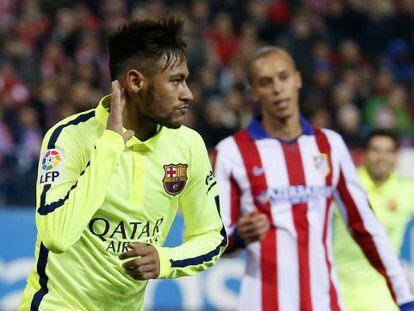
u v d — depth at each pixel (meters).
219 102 43.84
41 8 49.16
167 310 30.19
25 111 40.25
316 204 17.05
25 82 42.81
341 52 52.56
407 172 35.16
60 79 43.22
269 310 16.86
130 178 12.52
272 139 17.25
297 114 17.44
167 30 12.16
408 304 16.70
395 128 48.62
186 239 13.70
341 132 43.62
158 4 51.34
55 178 12.09
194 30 49.44
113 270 12.64
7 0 48.78
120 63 12.28
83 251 12.50
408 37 55.78
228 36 51.69
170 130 12.94
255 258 16.97
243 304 17.11
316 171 17.11
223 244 13.72
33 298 12.73
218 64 48.16
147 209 12.71
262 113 17.67
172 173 12.84
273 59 17.34
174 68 12.15
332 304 16.94
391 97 49.50
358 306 21.66
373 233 16.98
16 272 29.77
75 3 50.19
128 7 51.31
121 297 12.90
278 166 17.11
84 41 46.66
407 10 56.31
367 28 55.47
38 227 11.89
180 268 12.78
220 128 41.25
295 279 16.83
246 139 17.31
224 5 53.31
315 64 50.44
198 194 13.41
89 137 12.35
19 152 38.00
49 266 12.66
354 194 17.16
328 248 17.12
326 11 55.84
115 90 11.96
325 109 45.72
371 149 24.19
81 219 11.62
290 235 16.91
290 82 17.27
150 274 12.23
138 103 12.31
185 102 12.28
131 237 12.66
